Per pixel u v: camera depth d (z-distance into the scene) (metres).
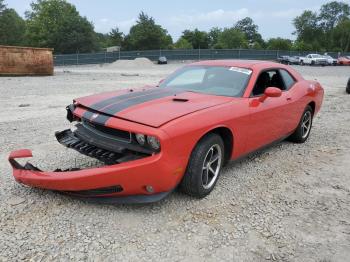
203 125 3.46
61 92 12.39
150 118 3.31
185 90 4.42
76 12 82.12
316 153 5.53
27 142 5.62
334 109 9.81
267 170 4.71
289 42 95.56
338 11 111.62
